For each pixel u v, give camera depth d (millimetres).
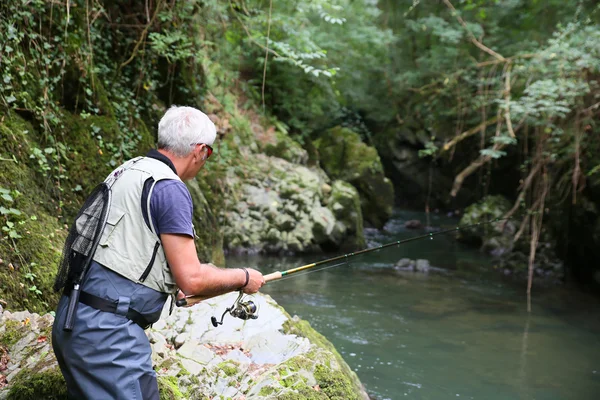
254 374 3195
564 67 7848
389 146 17484
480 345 5977
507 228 11281
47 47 4977
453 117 16359
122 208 2043
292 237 9852
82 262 2021
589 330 6641
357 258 10195
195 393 2918
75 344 1979
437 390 4777
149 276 2039
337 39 14125
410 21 15594
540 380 5102
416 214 16422
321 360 3350
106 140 5512
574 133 8492
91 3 5914
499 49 13188
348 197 11094
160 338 3420
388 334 6172
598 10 9281
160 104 7465
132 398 1978
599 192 8156
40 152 4523
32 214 4188
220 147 9773
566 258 9305
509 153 15484
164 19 6859
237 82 12086
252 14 9320
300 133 14000
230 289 2256
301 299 7301
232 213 9648
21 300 3615
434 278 8969
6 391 2646
